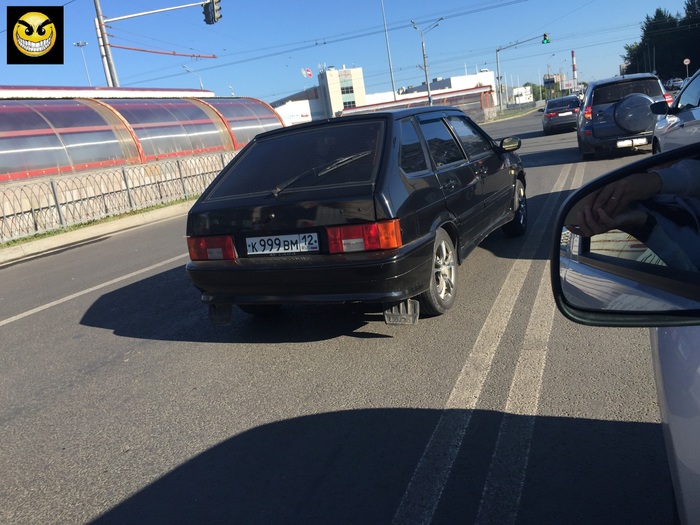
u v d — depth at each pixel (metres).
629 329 3.87
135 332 5.07
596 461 2.54
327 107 91.81
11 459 3.16
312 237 3.85
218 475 2.78
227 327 4.92
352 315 4.77
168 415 3.45
